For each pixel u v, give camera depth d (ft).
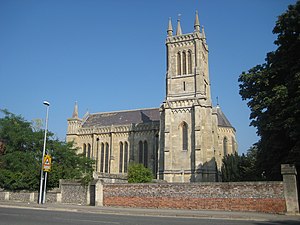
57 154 173.06
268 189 94.63
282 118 101.91
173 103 238.07
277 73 113.29
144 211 97.60
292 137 96.17
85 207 112.78
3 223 63.31
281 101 101.55
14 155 159.43
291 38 110.52
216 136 248.11
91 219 74.02
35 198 143.23
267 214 89.66
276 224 68.13
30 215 81.87
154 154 256.73
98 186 120.57
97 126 298.97
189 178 217.56
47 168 131.03
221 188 101.55
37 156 165.37
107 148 282.77
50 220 70.28
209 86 266.98
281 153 110.11
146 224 64.69
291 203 90.53
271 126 103.71
